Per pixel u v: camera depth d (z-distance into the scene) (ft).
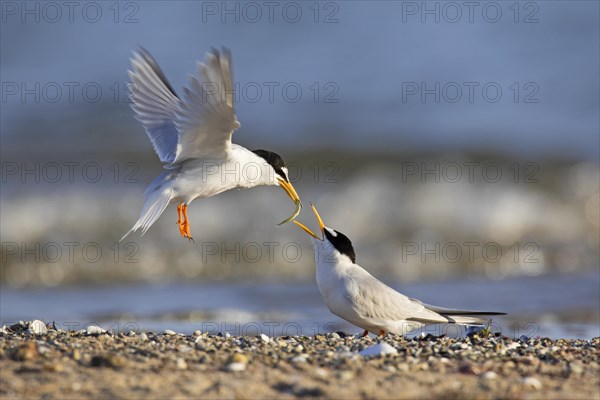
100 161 66.85
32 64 82.79
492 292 44.42
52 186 60.85
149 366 20.99
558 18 95.96
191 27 91.20
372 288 28.71
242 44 88.99
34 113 74.69
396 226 59.57
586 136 74.95
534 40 91.71
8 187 60.29
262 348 23.84
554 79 85.46
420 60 87.76
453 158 69.41
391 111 79.66
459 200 62.08
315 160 69.15
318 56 87.35
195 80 24.08
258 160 30.42
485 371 21.77
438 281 48.42
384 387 20.17
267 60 86.69
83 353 21.86
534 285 46.44
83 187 61.21
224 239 55.62
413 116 78.33
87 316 38.42
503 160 69.26
